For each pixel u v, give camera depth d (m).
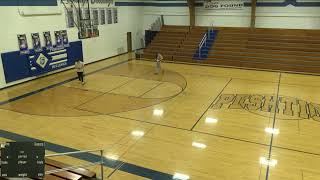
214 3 17.97
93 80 12.66
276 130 7.61
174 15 19.52
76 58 15.13
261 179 5.48
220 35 17.05
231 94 10.59
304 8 15.95
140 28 20.47
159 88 11.45
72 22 14.57
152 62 16.44
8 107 9.41
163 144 6.90
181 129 7.72
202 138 7.19
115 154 6.43
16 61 11.93
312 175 5.61
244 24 17.59
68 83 12.24
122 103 9.77
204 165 5.97
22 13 11.82
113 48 18.00
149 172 5.73
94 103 9.77
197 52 16.41
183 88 11.41
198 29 17.97
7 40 11.45
